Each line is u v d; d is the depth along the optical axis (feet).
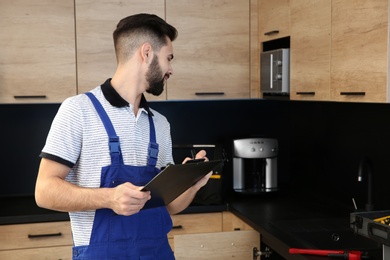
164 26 6.68
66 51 11.30
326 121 11.76
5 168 12.44
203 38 11.82
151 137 6.78
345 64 8.35
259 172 12.30
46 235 10.55
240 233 8.23
